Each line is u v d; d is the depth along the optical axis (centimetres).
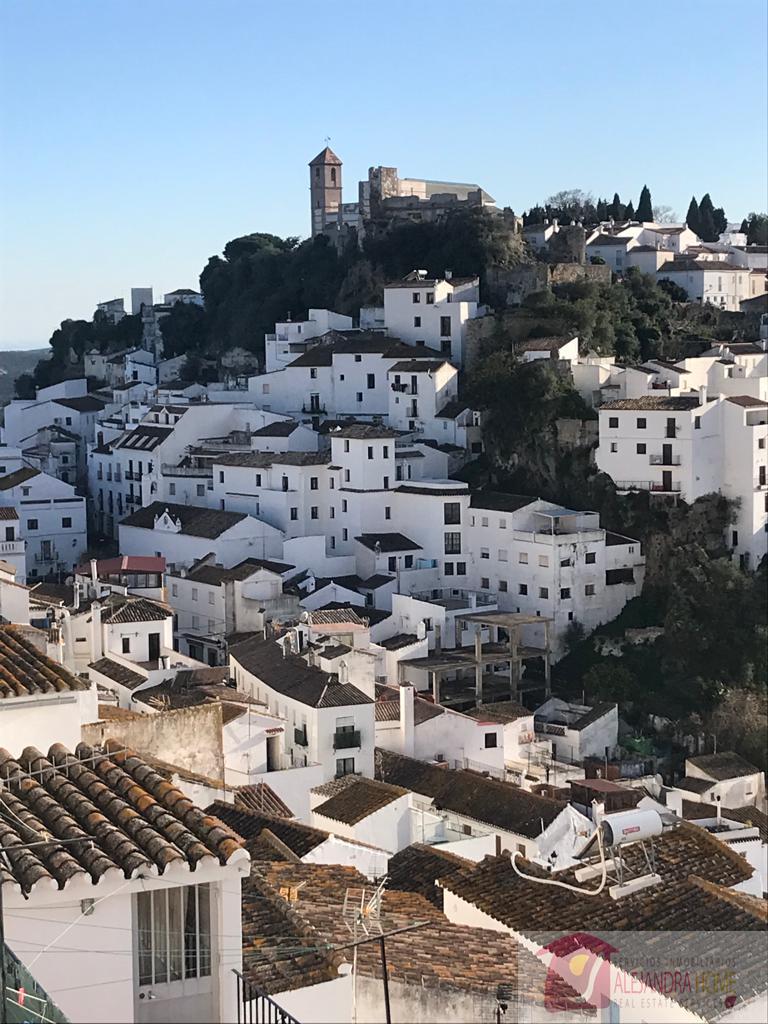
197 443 18162
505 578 15225
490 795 8012
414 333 18788
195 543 15750
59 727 2878
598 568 15050
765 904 3262
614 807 9638
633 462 15588
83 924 2225
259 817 4794
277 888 3344
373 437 15850
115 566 14462
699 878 3378
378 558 15388
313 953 2641
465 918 3444
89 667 10662
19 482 17350
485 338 18412
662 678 14512
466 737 11356
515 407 16750
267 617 14125
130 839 2336
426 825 7106
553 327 18100
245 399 19525
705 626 14475
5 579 7906
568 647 14850
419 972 2875
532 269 19612
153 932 2281
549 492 16388
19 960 2192
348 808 6806
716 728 13500
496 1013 2797
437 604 14475
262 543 15725
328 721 9394
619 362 18188
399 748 10994
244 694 10056
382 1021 2784
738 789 11788
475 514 15488
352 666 10531
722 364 16925
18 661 3078
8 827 2361
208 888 2314
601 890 3322
